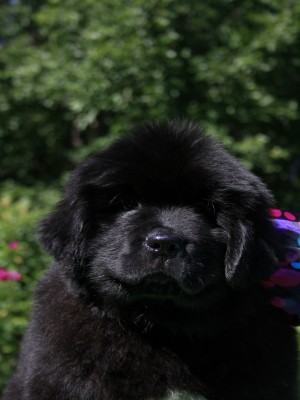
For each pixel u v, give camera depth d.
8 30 2.37
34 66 1.97
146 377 0.68
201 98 1.85
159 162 0.69
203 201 0.70
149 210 0.70
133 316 0.69
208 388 0.68
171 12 1.77
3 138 2.24
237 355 0.69
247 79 1.81
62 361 0.67
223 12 1.87
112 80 1.78
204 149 0.71
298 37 1.78
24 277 1.23
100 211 0.71
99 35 1.78
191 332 0.69
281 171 1.92
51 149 2.31
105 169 0.69
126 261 0.67
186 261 0.66
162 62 1.76
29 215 1.31
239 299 0.69
